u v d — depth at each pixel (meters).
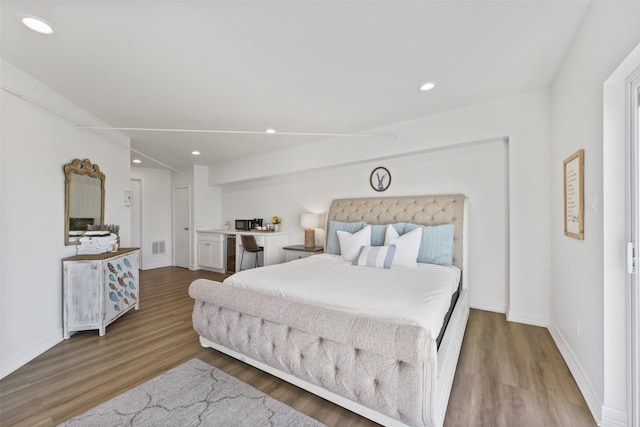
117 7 1.50
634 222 1.36
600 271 1.53
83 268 2.58
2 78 1.99
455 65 2.18
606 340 1.47
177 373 1.98
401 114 3.20
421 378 1.30
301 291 1.93
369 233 3.30
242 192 5.90
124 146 3.72
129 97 2.66
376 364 1.41
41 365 2.09
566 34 1.82
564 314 2.21
